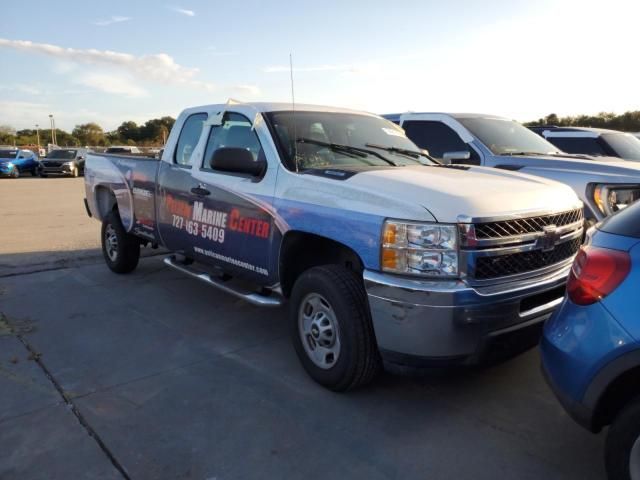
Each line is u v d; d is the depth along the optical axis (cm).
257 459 288
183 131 529
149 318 511
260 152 420
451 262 295
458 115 720
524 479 272
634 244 229
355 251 325
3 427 317
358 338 333
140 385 372
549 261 338
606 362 225
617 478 231
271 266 400
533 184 363
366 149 449
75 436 308
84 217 1242
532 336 324
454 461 287
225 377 386
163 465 282
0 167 2834
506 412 337
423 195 312
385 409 340
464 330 294
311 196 363
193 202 486
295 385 373
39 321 499
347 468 280
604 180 550
